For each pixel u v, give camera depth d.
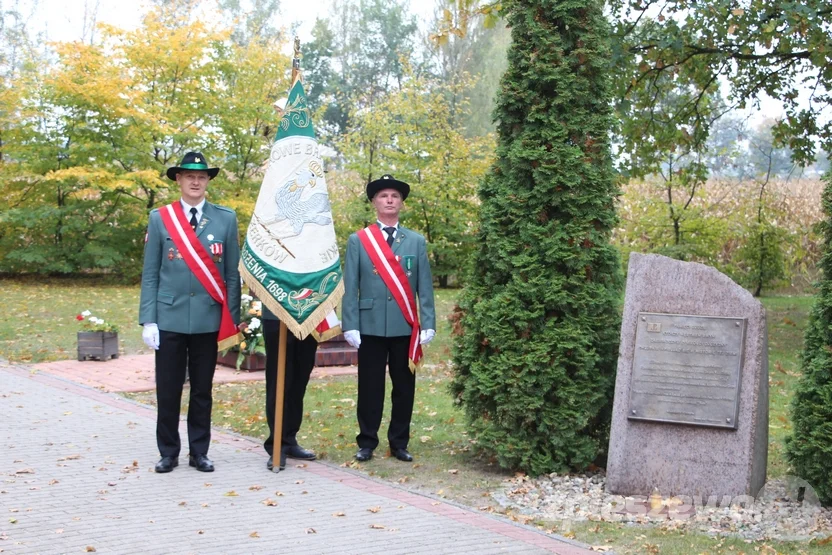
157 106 22.75
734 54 14.26
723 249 23.55
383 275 6.98
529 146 6.70
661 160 16.48
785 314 18.25
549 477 6.58
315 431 8.09
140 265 23.23
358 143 25.70
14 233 22.98
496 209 6.83
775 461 7.36
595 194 6.60
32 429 7.66
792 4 11.36
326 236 6.65
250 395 9.63
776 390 10.40
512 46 6.82
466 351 6.83
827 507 5.92
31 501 5.59
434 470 6.82
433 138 25.05
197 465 6.55
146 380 10.27
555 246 6.52
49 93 21.70
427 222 25.05
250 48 24.92
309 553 4.77
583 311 6.56
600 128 6.71
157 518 5.31
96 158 22.33
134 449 7.09
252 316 11.02
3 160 23.66
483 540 5.10
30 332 13.73
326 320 6.97
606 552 4.99
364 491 6.11
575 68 6.75
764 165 26.31
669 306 6.23
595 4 6.75
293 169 6.61
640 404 6.18
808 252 22.83
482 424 6.81
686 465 6.09
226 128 23.81
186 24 26.86
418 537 5.11
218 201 23.33
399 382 7.12
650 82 15.88
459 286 25.45
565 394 6.46
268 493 5.97
